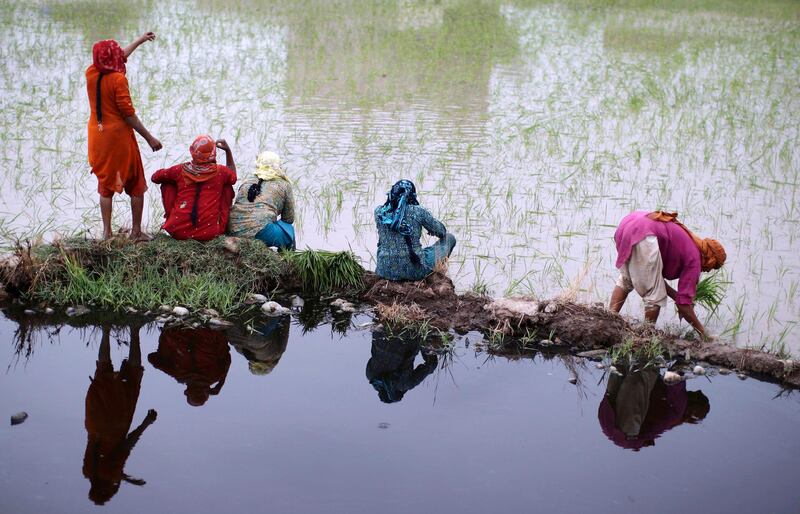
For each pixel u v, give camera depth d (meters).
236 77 16.17
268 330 7.15
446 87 16.33
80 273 7.42
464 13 26.09
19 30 19.16
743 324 7.45
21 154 10.95
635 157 12.07
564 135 13.12
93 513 4.63
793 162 11.98
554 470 5.27
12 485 4.86
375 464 5.23
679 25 24.95
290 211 8.36
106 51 7.27
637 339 7.00
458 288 7.98
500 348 7.03
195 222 7.87
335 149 11.89
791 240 9.22
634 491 5.09
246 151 11.57
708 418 6.02
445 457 5.36
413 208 7.65
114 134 7.43
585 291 7.97
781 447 5.66
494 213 9.82
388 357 6.79
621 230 7.12
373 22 23.69
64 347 6.65
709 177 11.27
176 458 5.20
